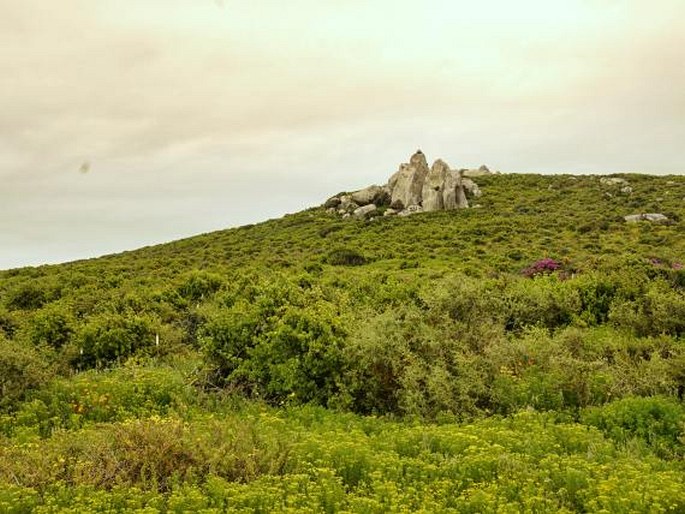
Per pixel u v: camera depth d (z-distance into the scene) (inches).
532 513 248.5
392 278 1067.9
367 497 256.4
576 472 274.4
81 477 275.0
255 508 247.3
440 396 410.6
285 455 303.6
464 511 251.3
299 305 558.9
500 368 441.4
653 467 307.7
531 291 738.2
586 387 423.5
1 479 274.5
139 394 430.9
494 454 300.5
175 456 293.9
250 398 456.4
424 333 470.6
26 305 954.1
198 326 668.1
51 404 417.7
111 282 1159.6
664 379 437.7
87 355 565.3
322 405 440.8
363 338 453.7
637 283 757.3
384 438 348.5
